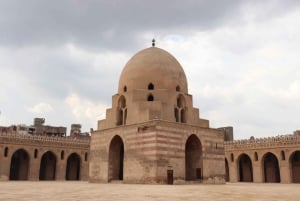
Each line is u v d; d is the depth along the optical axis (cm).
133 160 3484
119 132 3725
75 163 6225
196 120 3953
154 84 3797
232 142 5700
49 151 5581
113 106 3981
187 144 3866
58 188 2545
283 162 4934
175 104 3784
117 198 1588
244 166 5922
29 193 1955
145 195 1780
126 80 3950
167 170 3309
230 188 2664
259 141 5297
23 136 5253
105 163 3856
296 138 4825
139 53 4088
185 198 1606
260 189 2580
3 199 1527
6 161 5025
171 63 3981
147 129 3406
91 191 2128
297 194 1995
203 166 3666
